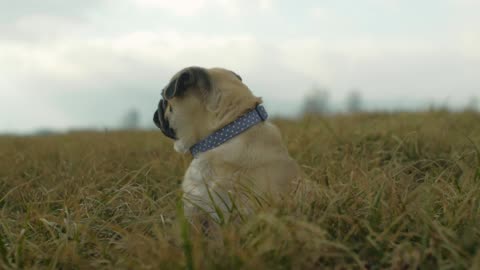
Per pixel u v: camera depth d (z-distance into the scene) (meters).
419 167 1.91
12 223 1.53
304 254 1.25
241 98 1.50
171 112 1.56
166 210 1.49
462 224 1.36
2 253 1.33
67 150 2.39
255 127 1.49
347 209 1.41
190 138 1.53
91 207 1.58
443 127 2.29
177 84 1.51
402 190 1.51
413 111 3.40
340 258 1.29
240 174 1.44
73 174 1.92
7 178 1.92
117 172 1.88
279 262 1.24
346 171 1.72
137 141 2.74
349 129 2.45
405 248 1.27
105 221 1.50
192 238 1.31
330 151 2.04
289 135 2.41
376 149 2.07
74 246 1.36
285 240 1.26
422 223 1.35
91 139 2.89
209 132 1.50
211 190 1.46
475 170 1.62
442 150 2.02
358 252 1.32
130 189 1.65
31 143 2.95
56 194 1.74
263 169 1.46
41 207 1.62
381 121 2.80
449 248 1.25
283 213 1.35
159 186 1.78
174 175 1.91
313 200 1.42
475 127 2.44
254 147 1.47
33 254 1.36
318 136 2.28
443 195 1.46
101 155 2.18
